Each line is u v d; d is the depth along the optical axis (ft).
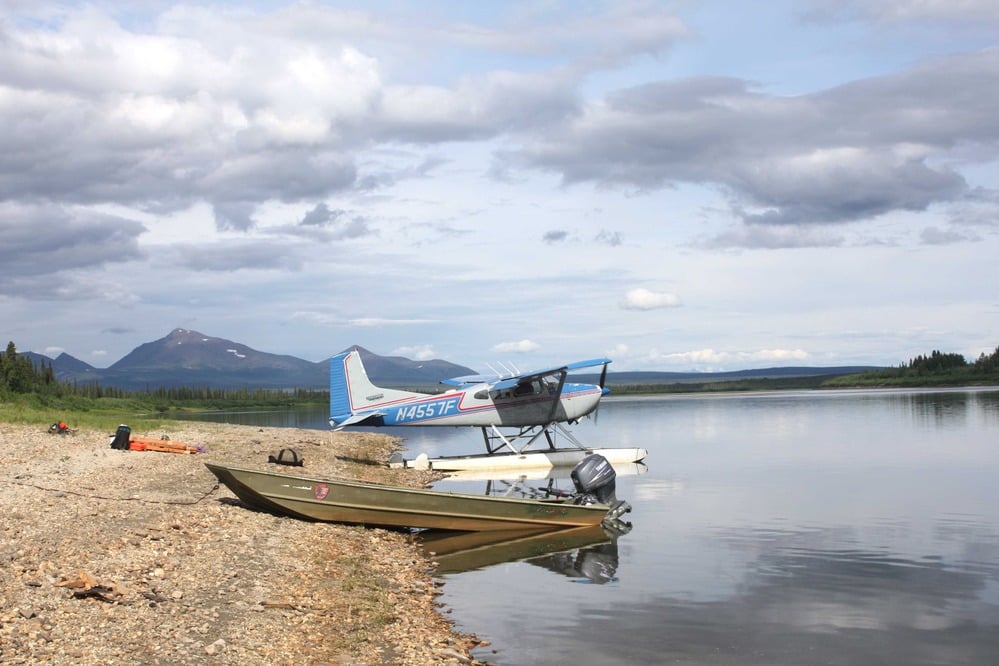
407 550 48.42
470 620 34.81
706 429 155.43
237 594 33.47
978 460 95.09
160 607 30.42
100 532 40.91
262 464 76.33
